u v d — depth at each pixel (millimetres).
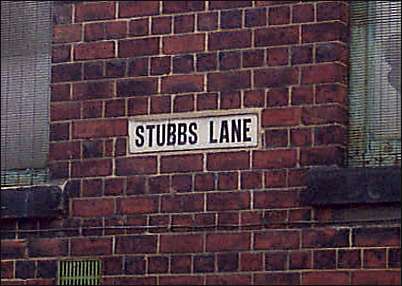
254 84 13109
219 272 12930
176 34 13500
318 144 12797
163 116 13422
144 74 13562
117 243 13383
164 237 13195
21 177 14148
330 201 12555
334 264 12516
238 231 12930
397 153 12758
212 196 13086
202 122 13258
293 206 12766
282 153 12898
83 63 13859
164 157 13344
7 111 14344
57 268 13570
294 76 12984
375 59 12984
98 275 13398
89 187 13594
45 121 14180
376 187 12422
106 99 13688
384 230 12391
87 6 13930
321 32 12961
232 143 13102
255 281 12789
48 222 13711
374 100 12922
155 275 13180
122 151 13523
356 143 12891
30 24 14383
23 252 13750
